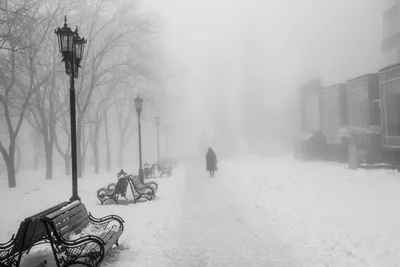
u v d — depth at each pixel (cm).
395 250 522
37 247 637
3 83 1930
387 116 1830
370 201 927
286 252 566
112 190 1190
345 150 2305
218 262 532
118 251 595
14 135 1897
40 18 2105
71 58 802
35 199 1346
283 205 957
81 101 2667
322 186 1271
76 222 573
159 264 527
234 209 955
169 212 944
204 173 2294
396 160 1798
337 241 590
